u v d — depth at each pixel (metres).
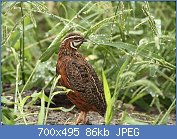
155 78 13.81
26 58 14.53
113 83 13.44
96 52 14.23
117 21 13.19
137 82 10.57
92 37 12.70
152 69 12.59
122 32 13.09
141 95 12.45
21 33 13.59
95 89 11.45
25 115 11.20
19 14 15.98
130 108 13.17
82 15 15.56
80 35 11.66
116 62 12.55
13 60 14.71
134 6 13.30
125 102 13.66
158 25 12.62
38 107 12.49
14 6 12.95
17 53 13.87
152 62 12.02
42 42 15.24
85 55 14.46
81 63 11.53
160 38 12.61
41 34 16.72
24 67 14.20
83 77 11.43
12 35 14.34
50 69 13.46
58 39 12.21
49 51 12.08
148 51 11.97
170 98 13.59
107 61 13.84
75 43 11.61
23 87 12.50
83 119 11.68
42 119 10.62
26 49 14.48
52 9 15.96
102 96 11.50
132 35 14.59
